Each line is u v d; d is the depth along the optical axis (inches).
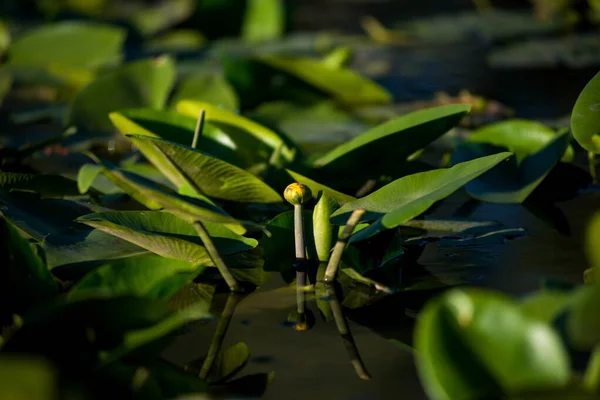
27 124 122.0
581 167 105.0
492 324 73.7
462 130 116.0
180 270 82.7
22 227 91.1
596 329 73.5
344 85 132.8
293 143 100.3
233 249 87.9
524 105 125.1
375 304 85.1
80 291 79.5
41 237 90.5
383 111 126.6
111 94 115.3
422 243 92.7
